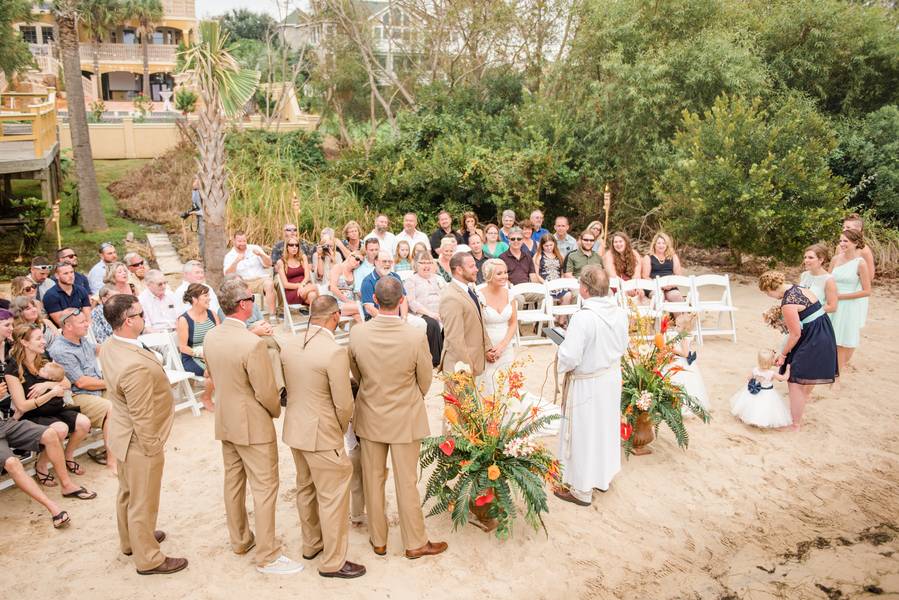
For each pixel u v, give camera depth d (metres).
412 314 7.68
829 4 14.55
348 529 4.21
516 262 8.91
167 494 5.02
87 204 13.81
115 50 37.41
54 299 7.19
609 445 4.85
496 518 4.57
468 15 17.09
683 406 6.38
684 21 13.32
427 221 14.04
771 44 15.09
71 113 13.41
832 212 10.60
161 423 3.95
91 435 5.61
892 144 12.90
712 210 11.00
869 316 9.69
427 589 3.96
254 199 12.95
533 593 3.97
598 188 13.80
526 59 17.28
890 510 4.93
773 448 5.81
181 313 7.12
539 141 13.76
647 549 4.46
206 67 9.48
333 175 14.96
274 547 4.07
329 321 3.95
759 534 4.65
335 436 3.90
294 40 36.00
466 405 4.55
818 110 14.87
